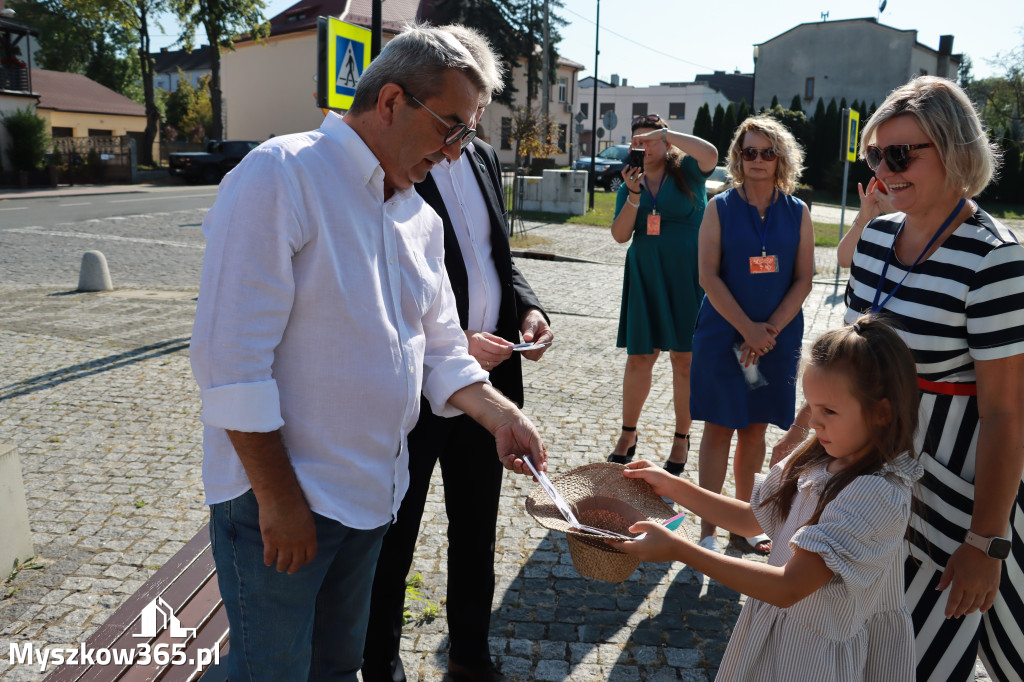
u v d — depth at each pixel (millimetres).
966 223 1986
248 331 1528
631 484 2244
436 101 1686
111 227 16625
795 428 2621
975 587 1931
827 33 46281
